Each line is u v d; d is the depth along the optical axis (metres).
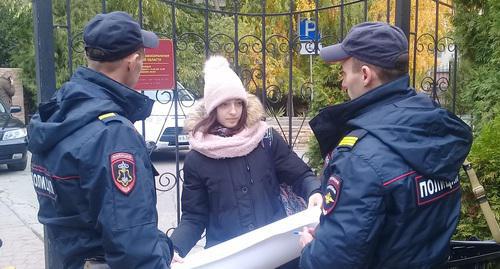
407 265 1.74
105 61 1.90
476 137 3.43
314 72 4.28
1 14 15.90
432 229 1.76
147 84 3.30
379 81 1.85
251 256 2.25
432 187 1.72
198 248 4.26
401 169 1.66
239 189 2.57
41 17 2.91
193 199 2.61
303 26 4.17
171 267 2.12
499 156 2.96
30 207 7.39
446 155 1.73
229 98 2.54
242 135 2.57
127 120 1.82
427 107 1.78
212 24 6.21
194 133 2.62
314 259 1.72
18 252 5.50
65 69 7.09
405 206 1.67
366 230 1.64
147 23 6.50
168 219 6.54
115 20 1.91
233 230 2.55
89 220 1.77
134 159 1.75
